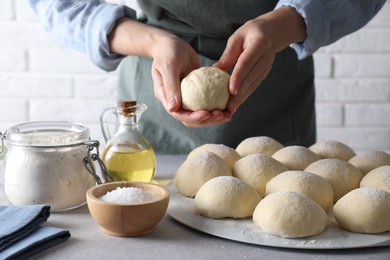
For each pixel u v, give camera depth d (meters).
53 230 0.84
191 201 0.98
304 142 1.47
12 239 0.79
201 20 1.31
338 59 2.02
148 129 1.42
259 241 0.83
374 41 2.00
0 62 2.03
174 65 1.03
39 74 2.04
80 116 2.07
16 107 2.06
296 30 1.18
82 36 1.26
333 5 1.20
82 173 0.97
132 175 1.01
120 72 1.50
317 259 0.80
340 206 0.88
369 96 2.04
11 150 0.96
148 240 0.85
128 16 1.26
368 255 0.81
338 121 2.07
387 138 2.07
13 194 0.94
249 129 1.40
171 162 1.24
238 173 1.00
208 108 0.99
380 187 0.95
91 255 0.80
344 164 1.00
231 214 0.90
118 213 0.83
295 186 0.92
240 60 1.00
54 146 0.93
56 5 1.29
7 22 2.00
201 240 0.85
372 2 1.28
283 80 1.40
